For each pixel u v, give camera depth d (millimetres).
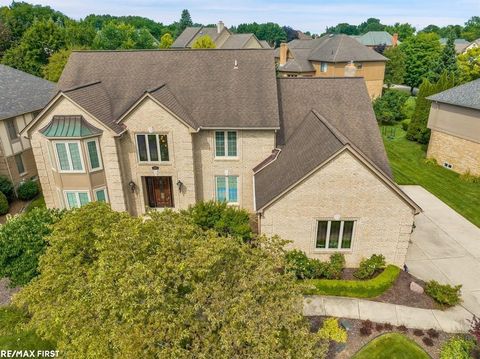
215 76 26250
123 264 11133
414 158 38719
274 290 11656
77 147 23016
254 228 24406
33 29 59719
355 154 17375
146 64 27031
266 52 27406
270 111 24312
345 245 19797
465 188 31188
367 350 15234
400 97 51594
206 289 10953
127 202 25969
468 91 33281
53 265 12828
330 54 64625
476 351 15055
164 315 10172
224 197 26859
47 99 35531
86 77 26547
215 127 23812
